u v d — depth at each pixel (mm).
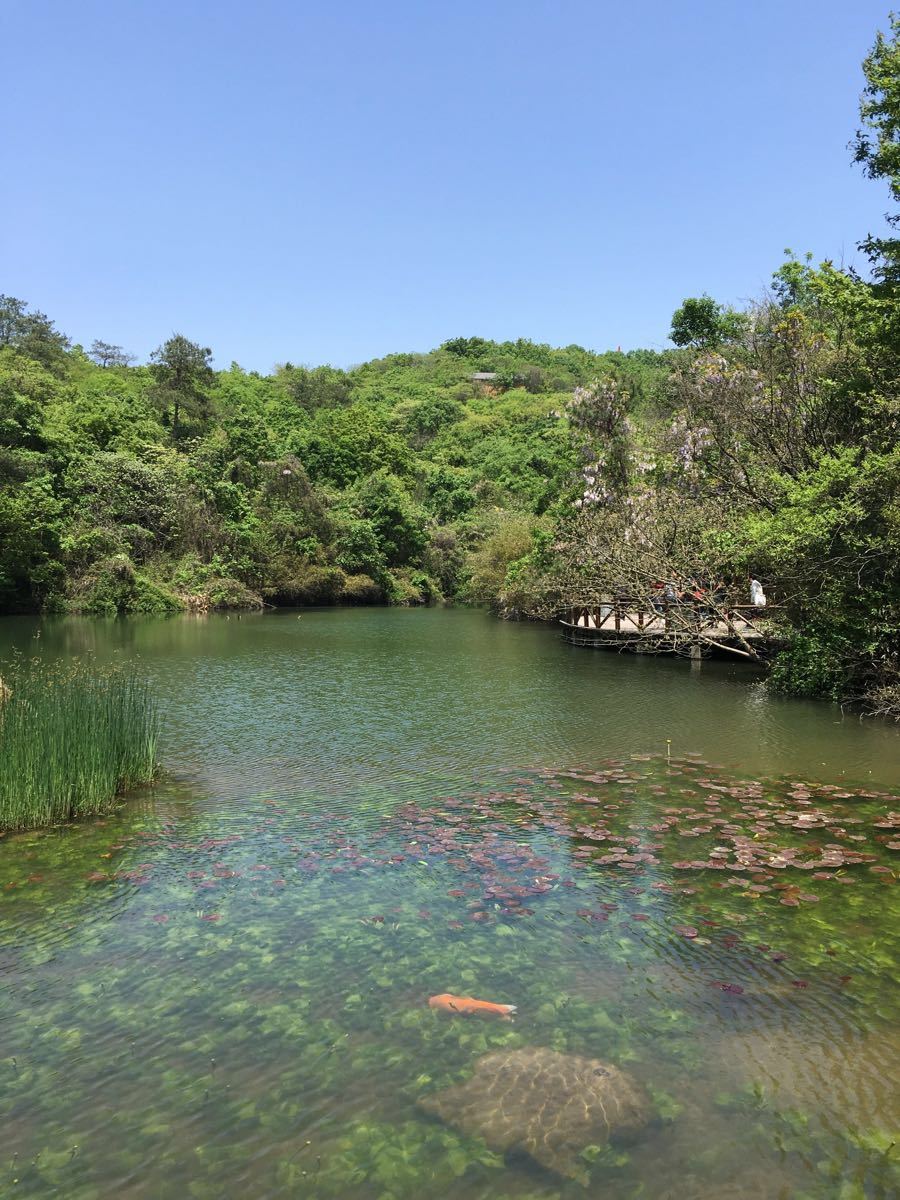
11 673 14836
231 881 5844
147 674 16656
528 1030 3900
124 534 37781
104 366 77625
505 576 36594
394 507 50875
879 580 12578
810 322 18625
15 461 36344
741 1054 3705
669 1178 2949
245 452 49562
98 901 5500
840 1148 3098
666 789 8227
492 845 6543
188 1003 4180
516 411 91188
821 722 11727
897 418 13148
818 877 5816
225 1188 2930
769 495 18047
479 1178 2961
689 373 21281
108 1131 3236
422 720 11969
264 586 42781
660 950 4734
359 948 4781
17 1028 3957
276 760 9562
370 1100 3402
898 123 12250
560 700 13703
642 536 20547
